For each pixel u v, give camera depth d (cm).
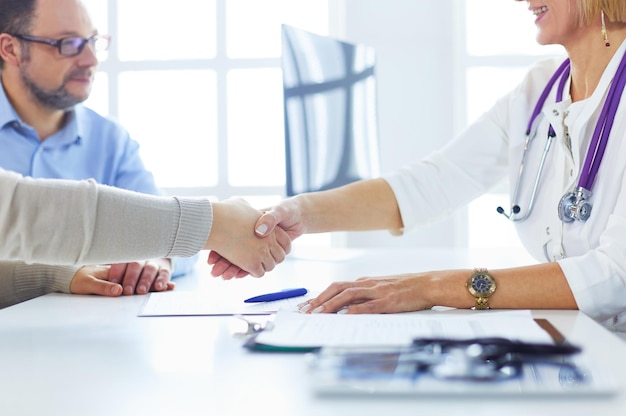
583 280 105
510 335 76
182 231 107
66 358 76
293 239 148
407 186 159
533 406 55
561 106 133
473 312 104
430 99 326
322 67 209
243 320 94
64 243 98
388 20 326
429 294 106
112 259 101
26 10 187
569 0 128
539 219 137
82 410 57
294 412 55
